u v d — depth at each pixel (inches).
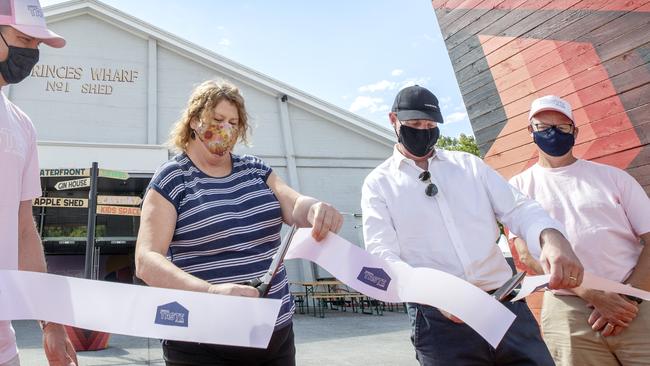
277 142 639.1
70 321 38.8
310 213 55.6
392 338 272.2
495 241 71.5
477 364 62.3
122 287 39.8
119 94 584.4
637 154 116.0
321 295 472.1
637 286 78.9
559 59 136.3
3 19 50.6
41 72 558.9
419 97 75.7
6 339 52.0
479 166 75.9
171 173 60.5
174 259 60.8
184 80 621.9
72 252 580.1
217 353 56.3
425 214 72.2
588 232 86.4
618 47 121.6
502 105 153.7
